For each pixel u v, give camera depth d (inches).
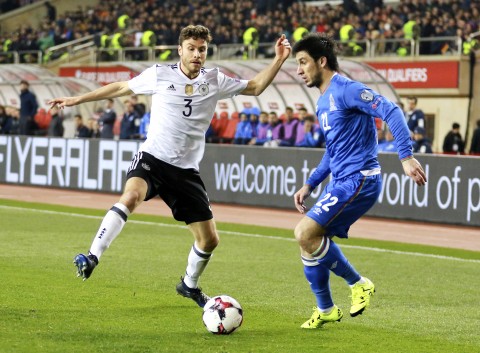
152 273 1552.7
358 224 2508.6
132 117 3383.4
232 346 999.6
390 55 4111.7
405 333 1117.7
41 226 2249.0
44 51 5305.1
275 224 2449.6
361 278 1093.1
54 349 957.2
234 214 2691.9
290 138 3046.3
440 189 2513.5
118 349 964.0
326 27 4355.3
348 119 1069.1
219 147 3026.6
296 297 1365.7
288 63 3312.0
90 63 4891.7
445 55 3912.4
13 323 1083.9
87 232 2142.0
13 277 1448.1
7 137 3631.9
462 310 1299.2
